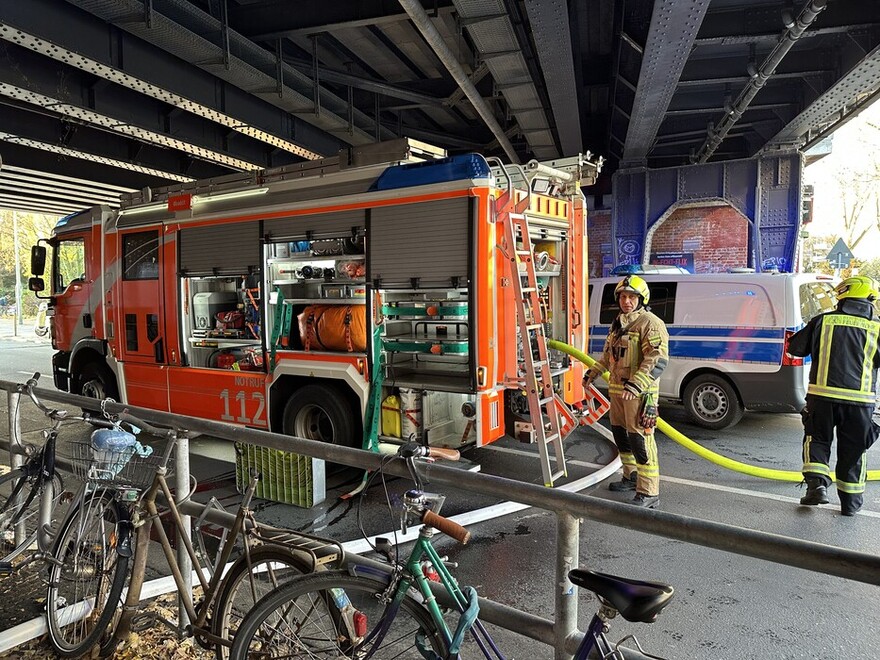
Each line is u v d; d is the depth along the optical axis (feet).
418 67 37.40
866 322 16.07
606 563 13.73
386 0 25.76
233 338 22.63
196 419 9.81
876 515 16.30
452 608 7.23
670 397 26.37
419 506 7.04
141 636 10.27
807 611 11.59
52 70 26.16
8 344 80.07
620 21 29.17
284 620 7.79
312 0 26.89
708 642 10.58
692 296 25.66
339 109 35.76
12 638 9.72
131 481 9.62
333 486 19.15
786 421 27.32
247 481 18.25
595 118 50.88
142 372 24.56
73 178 41.29
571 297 22.11
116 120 29.40
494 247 16.93
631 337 17.35
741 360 24.48
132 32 22.65
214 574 8.75
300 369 19.99
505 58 27.45
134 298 24.66
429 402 18.38
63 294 28.27
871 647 10.38
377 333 18.60
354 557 7.68
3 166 36.83
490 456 22.13
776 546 5.19
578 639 6.77
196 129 34.42
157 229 23.65
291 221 19.98
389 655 9.57
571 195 22.04
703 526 5.59
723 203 47.85
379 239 18.19
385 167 18.11
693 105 42.39
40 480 12.03
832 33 30.63
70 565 10.16
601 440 24.35
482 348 16.81
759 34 29.27
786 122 41.63
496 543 14.82
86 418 10.77
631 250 50.44
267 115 33.27
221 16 25.64
